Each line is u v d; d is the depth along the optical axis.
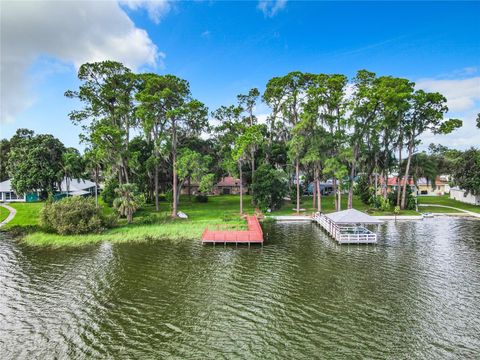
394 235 38.50
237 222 45.22
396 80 48.75
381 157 58.41
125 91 54.84
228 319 18.50
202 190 48.28
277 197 54.81
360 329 17.16
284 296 21.44
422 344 15.69
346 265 27.45
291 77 56.81
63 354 15.36
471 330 16.91
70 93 53.25
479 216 51.31
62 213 37.97
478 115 60.59
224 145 63.06
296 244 34.66
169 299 21.25
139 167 53.91
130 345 16.03
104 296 21.81
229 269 26.86
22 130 80.38
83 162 50.47
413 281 23.67
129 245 34.41
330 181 88.25
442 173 84.94
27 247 33.91
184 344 16.05
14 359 15.01
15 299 21.41
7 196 62.62
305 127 50.16
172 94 48.44
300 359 14.67
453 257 29.36
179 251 32.19
